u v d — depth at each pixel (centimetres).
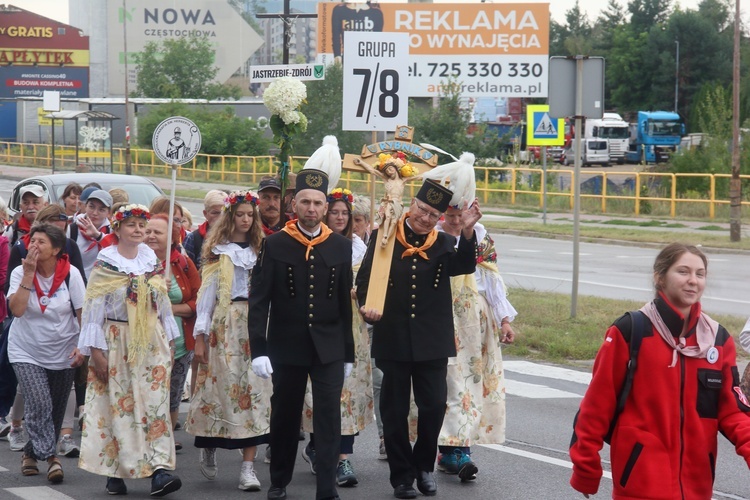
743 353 1387
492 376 865
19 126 8062
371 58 1238
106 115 4988
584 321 1594
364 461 923
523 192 4259
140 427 787
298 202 770
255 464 919
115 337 790
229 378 828
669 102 10062
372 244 789
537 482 841
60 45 8512
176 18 9238
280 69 2347
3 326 1038
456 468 853
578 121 1608
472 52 5669
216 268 840
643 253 2858
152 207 991
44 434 843
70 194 1296
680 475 508
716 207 3712
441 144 4466
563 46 12794
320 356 757
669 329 517
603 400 520
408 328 775
